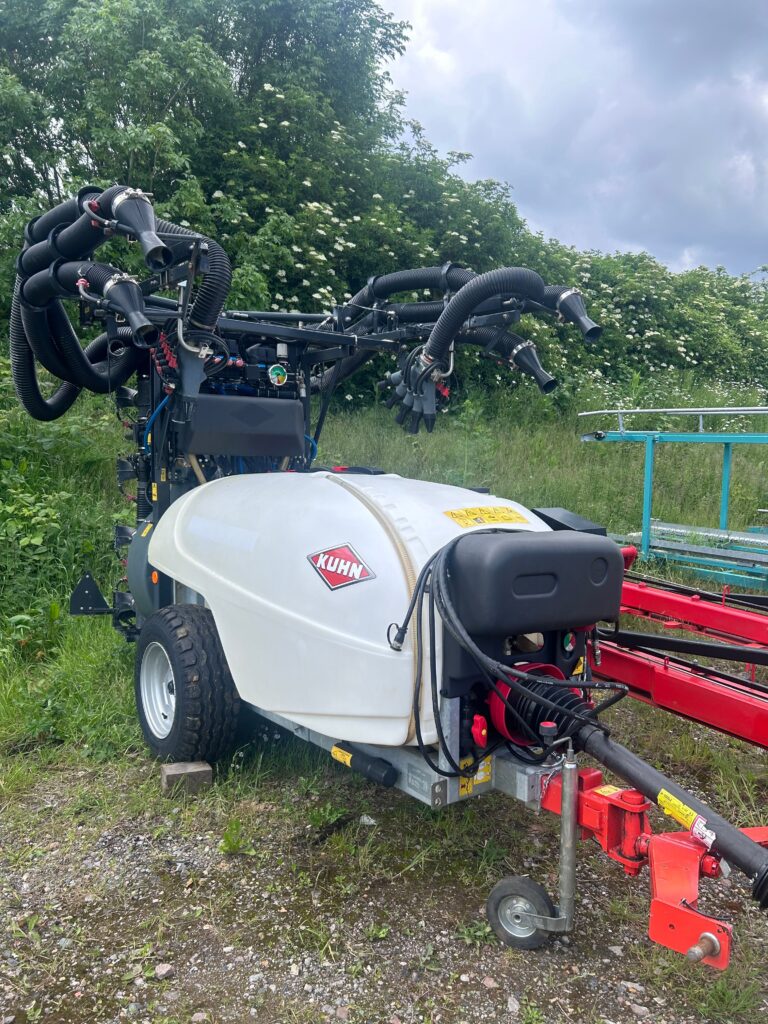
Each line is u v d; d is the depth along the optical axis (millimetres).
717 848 2318
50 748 4227
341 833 3443
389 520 3062
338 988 2617
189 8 11469
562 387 12297
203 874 3201
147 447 4770
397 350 4836
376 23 12938
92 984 2639
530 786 2809
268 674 3271
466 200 12898
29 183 10656
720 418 12711
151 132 9594
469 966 2711
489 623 2670
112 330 4176
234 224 10297
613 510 8766
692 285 18672
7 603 5766
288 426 4383
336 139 11492
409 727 2811
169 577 4293
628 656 3906
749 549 6742
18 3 10695
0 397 7879
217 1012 2527
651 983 2641
